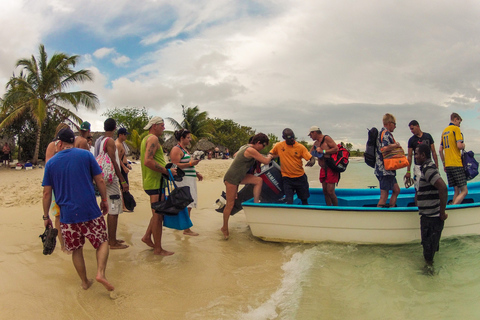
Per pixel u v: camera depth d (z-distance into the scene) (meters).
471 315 3.20
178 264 4.26
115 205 4.69
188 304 3.27
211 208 8.06
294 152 5.49
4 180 11.70
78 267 3.42
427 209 4.07
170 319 2.99
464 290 3.70
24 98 19.31
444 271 4.17
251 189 5.96
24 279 3.63
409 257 4.61
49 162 3.28
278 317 3.09
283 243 5.23
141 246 4.95
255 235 5.31
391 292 3.65
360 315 3.19
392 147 5.24
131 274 3.90
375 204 6.47
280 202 6.07
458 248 4.89
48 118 20.98
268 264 4.36
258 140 5.23
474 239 5.18
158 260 4.38
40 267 3.96
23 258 4.20
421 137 5.82
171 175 4.36
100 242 3.41
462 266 4.30
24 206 6.96
